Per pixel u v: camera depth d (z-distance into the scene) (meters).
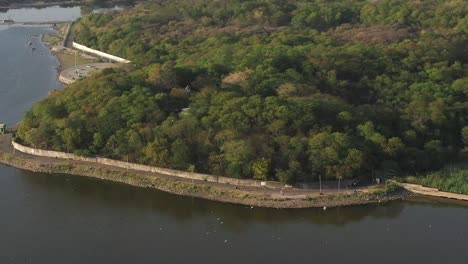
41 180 179.88
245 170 168.12
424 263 134.38
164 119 185.88
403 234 147.25
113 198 168.50
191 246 142.50
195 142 176.88
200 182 172.38
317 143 168.62
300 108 178.75
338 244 143.00
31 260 136.75
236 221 154.88
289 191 165.12
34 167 186.50
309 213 158.12
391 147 174.25
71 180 180.00
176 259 137.00
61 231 150.00
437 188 166.38
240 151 168.12
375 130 181.00
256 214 157.88
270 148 169.88
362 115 184.88
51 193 171.50
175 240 145.50
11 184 177.00
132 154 182.25
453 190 165.25
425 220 154.12
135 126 183.75
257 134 174.25
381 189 165.75
